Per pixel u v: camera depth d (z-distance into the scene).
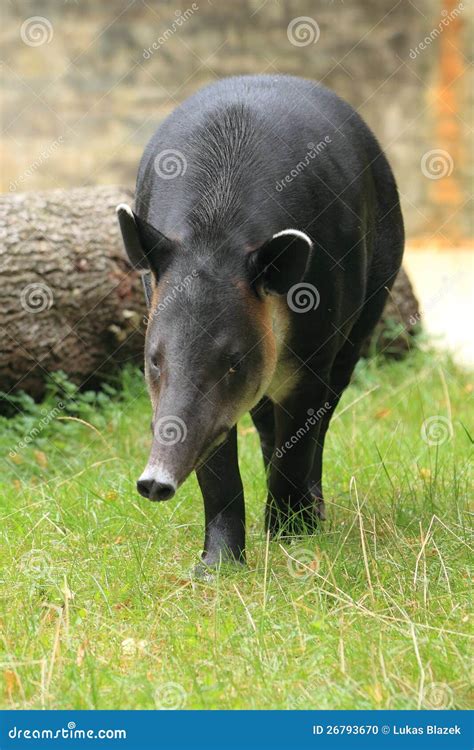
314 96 5.73
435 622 4.66
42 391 8.25
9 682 4.16
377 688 4.01
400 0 18.20
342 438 7.38
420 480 6.55
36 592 5.02
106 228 8.51
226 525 5.43
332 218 5.37
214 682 4.18
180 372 4.53
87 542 5.61
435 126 18.30
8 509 6.14
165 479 4.35
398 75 18.33
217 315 4.65
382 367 9.47
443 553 5.37
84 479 6.67
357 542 5.62
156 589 5.10
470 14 18.17
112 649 4.51
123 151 18.06
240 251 4.84
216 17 18.06
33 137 17.91
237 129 5.24
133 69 18.05
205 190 5.05
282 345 5.21
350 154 5.71
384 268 6.33
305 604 4.83
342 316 5.56
